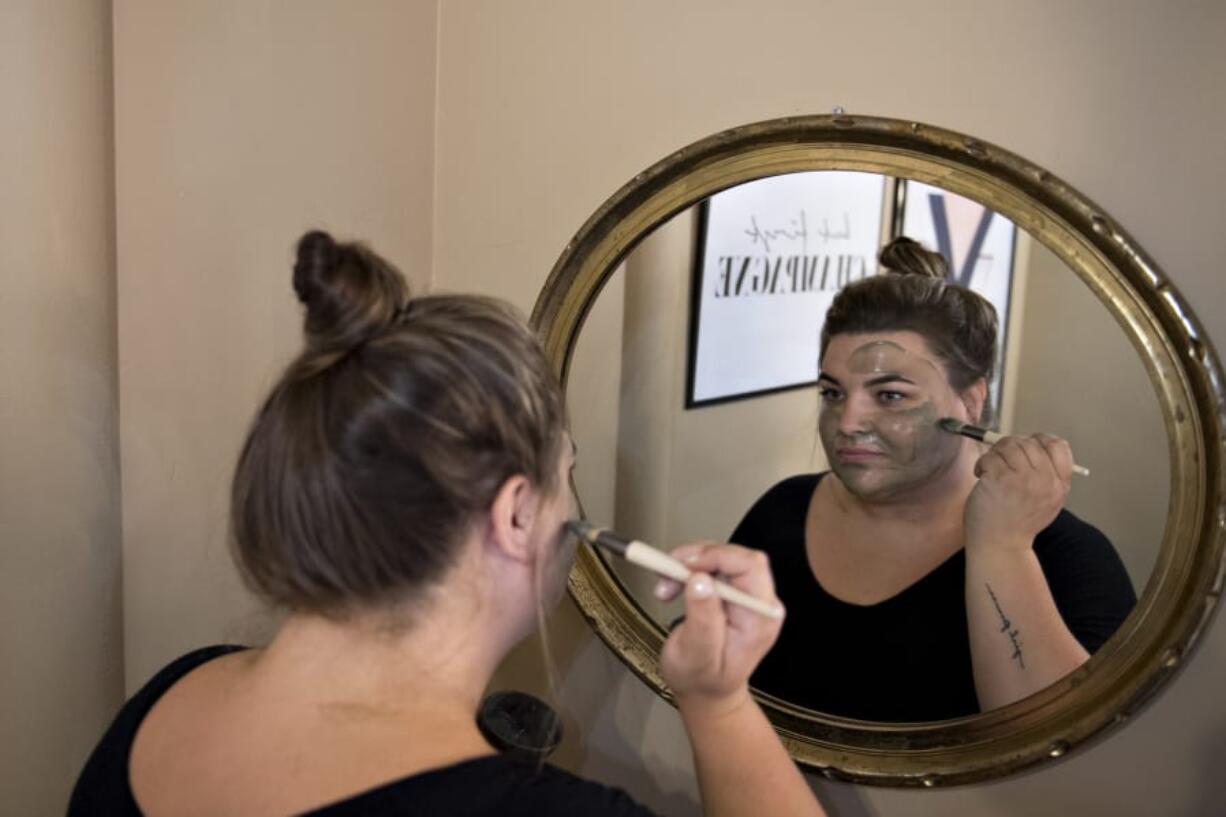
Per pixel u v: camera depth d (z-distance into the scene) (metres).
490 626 0.66
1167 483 0.85
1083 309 0.88
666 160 1.03
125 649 1.04
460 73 1.19
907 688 0.99
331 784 0.58
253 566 0.63
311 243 0.62
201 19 1.00
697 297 1.04
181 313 1.03
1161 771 0.92
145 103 0.98
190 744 0.64
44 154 0.88
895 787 0.99
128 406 1.01
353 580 0.60
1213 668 0.88
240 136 1.04
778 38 1.00
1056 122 0.89
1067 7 0.88
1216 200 0.84
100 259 0.94
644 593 1.11
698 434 1.06
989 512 0.93
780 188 0.99
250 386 1.09
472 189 1.20
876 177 0.95
